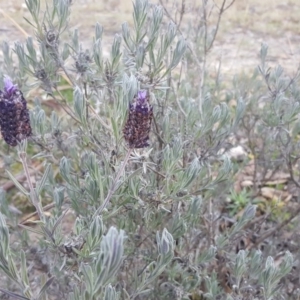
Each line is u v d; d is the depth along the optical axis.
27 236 0.30
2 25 0.80
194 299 0.32
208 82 0.44
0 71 0.34
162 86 0.27
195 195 0.28
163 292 0.28
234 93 0.42
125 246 0.27
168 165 0.24
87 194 0.24
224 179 0.27
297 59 0.66
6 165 0.38
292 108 0.31
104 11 0.87
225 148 0.37
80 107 0.23
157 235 0.21
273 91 0.33
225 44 0.74
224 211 0.42
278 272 0.23
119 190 0.23
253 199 0.40
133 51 0.27
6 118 0.19
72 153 0.31
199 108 0.29
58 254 0.22
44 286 0.19
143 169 0.21
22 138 0.19
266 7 0.88
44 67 0.28
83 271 0.17
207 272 0.32
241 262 0.24
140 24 0.26
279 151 0.39
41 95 0.50
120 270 0.28
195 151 0.28
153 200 0.24
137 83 0.21
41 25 0.27
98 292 0.18
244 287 0.25
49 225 0.21
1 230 0.17
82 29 0.79
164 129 0.27
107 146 0.24
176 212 0.26
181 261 0.28
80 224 0.21
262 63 0.34
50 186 0.30
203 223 0.35
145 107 0.19
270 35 0.78
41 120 0.28
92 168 0.23
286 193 0.43
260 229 0.38
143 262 0.29
